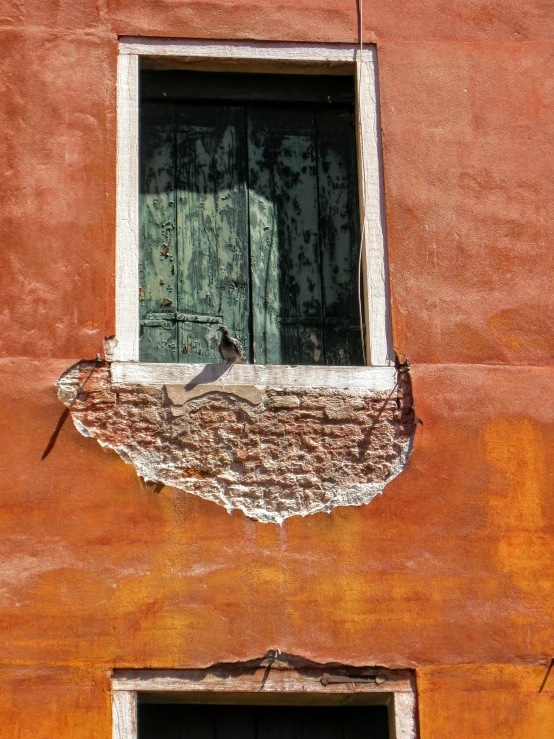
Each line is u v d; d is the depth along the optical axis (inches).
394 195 269.7
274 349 271.3
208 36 277.7
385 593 242.2
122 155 266.8
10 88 268.4
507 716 237.1
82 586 237.3
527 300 264.7
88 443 246.4
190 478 246.4
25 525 239.8
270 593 240.4
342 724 249.3
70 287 255.9
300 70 281.7
